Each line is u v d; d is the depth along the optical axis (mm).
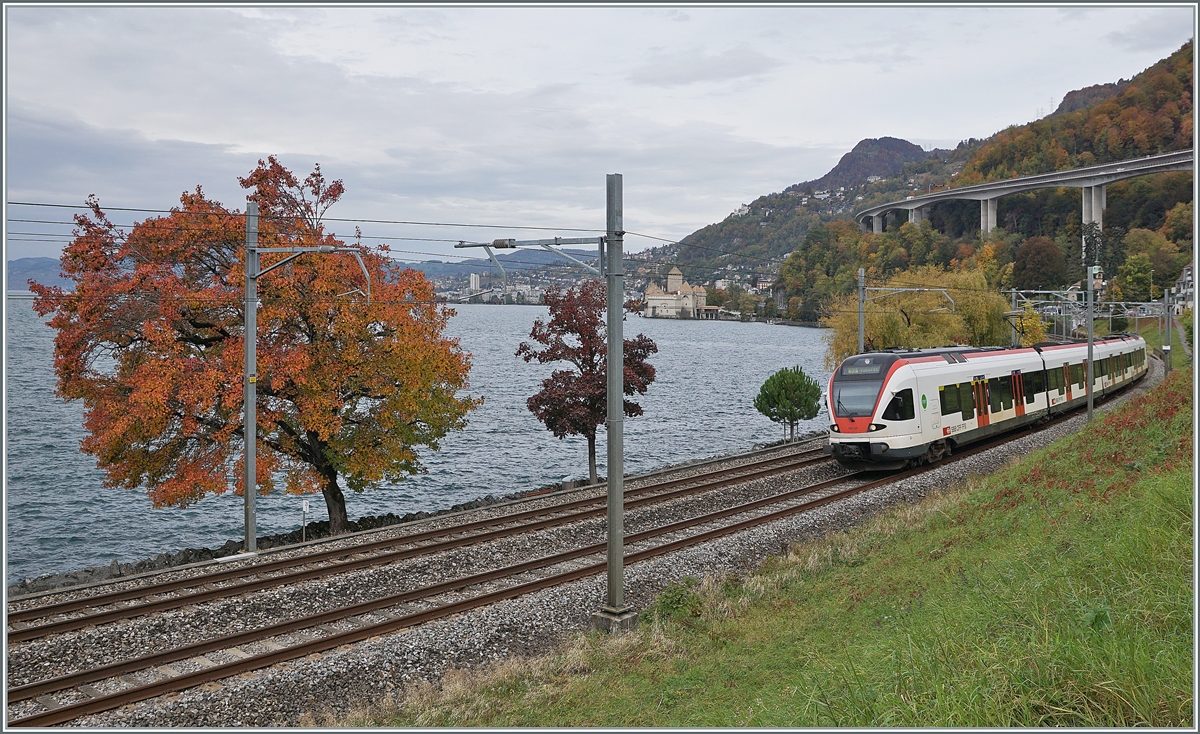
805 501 21922
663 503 21859
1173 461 14422
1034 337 55844
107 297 20203
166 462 21688
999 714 7273
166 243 21547
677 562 16672
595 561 16938
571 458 41219
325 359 21828
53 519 29047
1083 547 11195
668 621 13688
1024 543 12883
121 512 30172
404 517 24000
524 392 68000
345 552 16922
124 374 21266
